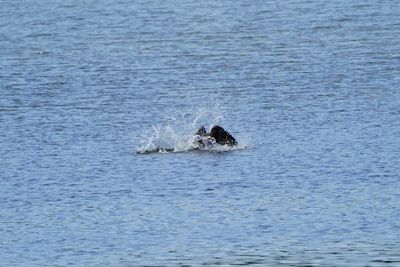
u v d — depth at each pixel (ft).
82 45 624.59
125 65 551.59
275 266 259.80
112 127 411.13
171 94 475.31
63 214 305.12
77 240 283.18
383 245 271.08
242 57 567.18
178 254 269.64
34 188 330.54
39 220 300.40
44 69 543.80
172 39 641.40
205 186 325.62
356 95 452.35
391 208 298.76
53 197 320.91
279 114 422.00
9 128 410.52
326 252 267.80
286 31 652.48
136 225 293.02
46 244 281.13
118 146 378.94
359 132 386.11
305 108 431.02
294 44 602.03
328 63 534.37
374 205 302.04
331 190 317.42
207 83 498.28
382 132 384.88
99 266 263.29
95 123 417.90
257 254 267.80
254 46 602.03
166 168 346.54
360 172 334.44
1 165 357.20
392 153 354.74
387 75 495.00
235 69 532.73
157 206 308.40
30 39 654.94
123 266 262.67
